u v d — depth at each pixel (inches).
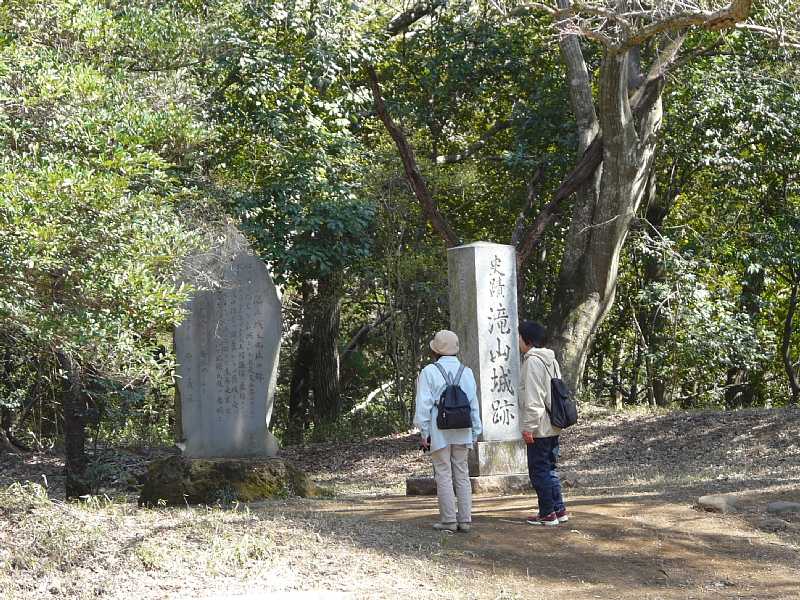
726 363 776.3
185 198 429.7
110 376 313.1
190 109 380.8
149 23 390.3
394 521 308.5
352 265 715.4
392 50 780.0
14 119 283.3
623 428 677.9
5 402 536.4
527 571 256.4
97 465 499.8
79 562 246.8
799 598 237.8
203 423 416.8
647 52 738.8
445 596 230.2
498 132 836.6
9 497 294.2
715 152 745.6
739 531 300.7
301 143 642.2
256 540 271.0
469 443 292.2
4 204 234.1
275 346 425.1
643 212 812.0
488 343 412.5
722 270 848.3
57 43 328.5
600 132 665.0
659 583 250.4
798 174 794.2
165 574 240.5
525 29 763.4
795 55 668.1
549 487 300.2
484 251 414.0
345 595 227.3
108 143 293.9
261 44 601.9
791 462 531.8
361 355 920.9
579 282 690.8
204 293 418.0
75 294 275.0
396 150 732.0
